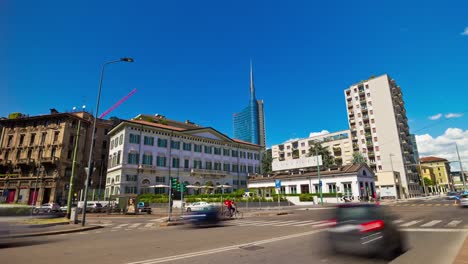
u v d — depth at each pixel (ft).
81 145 191.21
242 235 40.45
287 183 174.60
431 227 43.21
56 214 65.98
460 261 20.93
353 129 275.39
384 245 24.88
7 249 30.89
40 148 176.76
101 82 67.72
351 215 25.98
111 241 36.42
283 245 30.94
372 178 159.33
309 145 339.98
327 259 23.89
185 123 245.86
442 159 370.32
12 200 167.63
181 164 185.16
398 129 251.19
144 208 103.14
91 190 183.83
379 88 260.83
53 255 27.14
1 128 188.75
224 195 140.15
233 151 223.30
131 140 165.27
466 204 82.23
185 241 35.58
